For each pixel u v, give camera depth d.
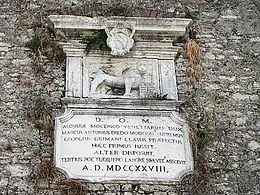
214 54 8.70
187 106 8.20
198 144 7.87
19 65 8.25
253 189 7.64
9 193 7.24
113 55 8.31
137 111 7.93
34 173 7.40
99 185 7.35
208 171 7.68
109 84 8.17
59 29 8.37
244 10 9.20
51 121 7.79
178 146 7.77
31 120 7.80
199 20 8.99
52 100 8.01
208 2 9.21
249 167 7.79
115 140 7.68
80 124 7.75
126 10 8.88
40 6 8.83
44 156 7.55
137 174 7.47
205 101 8.27
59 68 8.28
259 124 8.16
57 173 7.38
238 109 8.26
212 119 8.12
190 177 7.57
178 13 9.02
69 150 7.54
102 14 8.77
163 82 8.29
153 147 7.70
